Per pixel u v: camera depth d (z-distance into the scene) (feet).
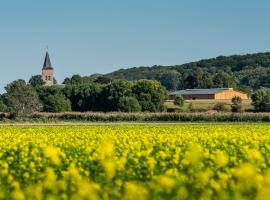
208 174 62.85
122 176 72.74
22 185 72.43
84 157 99.14
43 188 61.62
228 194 55.77
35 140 152.15
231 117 394.93
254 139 146.51
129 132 209.77
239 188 56.39
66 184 64.28
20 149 122.11
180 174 68.59
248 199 53.62
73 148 123.75
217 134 172.04
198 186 60.49
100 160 82.33
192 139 148.97
